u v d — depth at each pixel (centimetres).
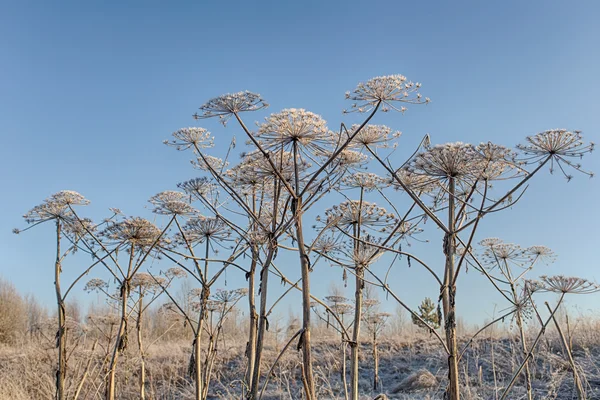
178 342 1755
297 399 1027
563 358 1077
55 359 1387
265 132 524
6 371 1365
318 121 524
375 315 1146
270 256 528
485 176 513
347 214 660
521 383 1005
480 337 1342
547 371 1028
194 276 671
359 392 1119
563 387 938
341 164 589
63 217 709
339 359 1304
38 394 1172
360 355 1359
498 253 716
